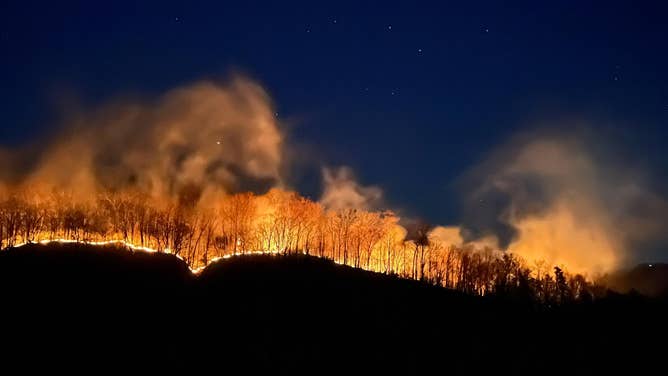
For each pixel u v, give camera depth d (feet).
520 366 137.59
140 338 132.98
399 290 173.78
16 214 175.94
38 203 179.73
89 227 182.09
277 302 156.35
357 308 158.30
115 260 167.22
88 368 120.06
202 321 143.84
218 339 136.46
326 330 145.18
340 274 178.60
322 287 167.84
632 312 171.83
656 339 154.61
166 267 169.48
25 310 137.18
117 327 136.05
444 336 148.77
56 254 164.55
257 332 140.87
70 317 137.18
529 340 151.12
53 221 179.52
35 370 117.29
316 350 135.74
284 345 136.67
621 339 153.89
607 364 140.77
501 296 182.09
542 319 165.89
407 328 150.71
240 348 133.59
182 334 136.87
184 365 124.98
